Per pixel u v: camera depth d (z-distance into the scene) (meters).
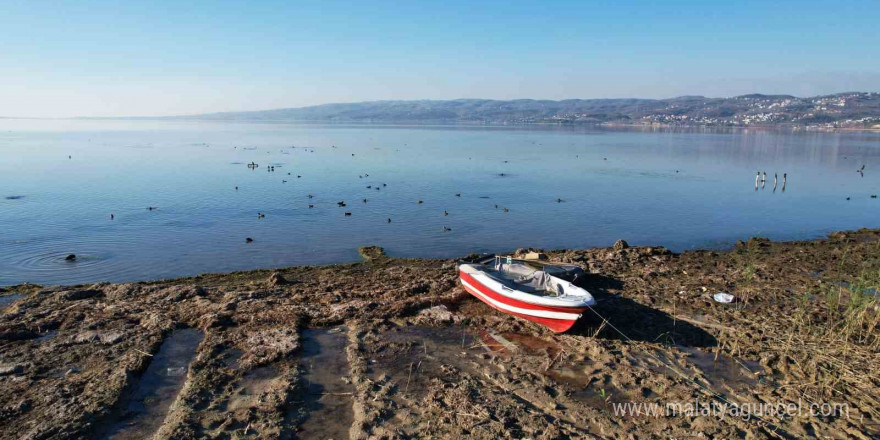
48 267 23.39
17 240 27.88
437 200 41.62
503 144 121.25
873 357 12.70
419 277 19.48
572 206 39.97
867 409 10.62
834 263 21.67
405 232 30.73
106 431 9.66
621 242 24.30
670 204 41.34
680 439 9.70
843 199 44.19
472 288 16.86
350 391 11.20
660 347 13.37
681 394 11.16
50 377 11.39
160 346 13.05
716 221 35.06
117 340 13.19
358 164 70.38
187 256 25.31
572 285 15.39
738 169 67.06
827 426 10.12
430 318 15.06
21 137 141.50
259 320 14.59
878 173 62.09
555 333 14.23
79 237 28.69
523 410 10.51
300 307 15.52
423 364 12.43
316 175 57.12
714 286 18.22
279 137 153.88
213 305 15.66
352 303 15.91
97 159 73.88
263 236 29.33
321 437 9.66
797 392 11.23
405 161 75.44
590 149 105.31
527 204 40.47
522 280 16.89
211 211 36.28
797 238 30.27
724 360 12.73
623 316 15.45
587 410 10.58
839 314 15.52
